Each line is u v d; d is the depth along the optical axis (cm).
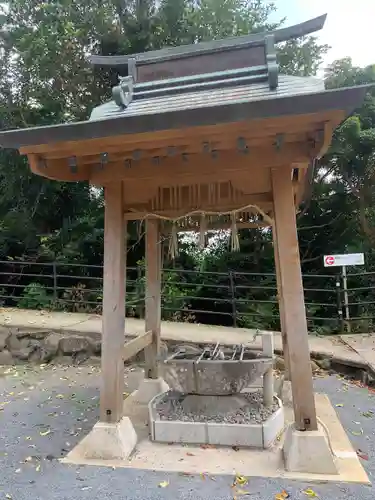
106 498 240
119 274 310
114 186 318
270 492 242
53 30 796
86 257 930
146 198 324
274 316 701
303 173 333
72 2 851
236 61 310
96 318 688
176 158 301
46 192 939
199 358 337
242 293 837
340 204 850
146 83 319
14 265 932
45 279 929
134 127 250
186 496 240
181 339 570
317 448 266
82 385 490
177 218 324
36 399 439
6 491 251
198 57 318
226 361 318
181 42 846
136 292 768
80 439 335
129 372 543
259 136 263
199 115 239
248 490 245
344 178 823
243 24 841
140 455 292
